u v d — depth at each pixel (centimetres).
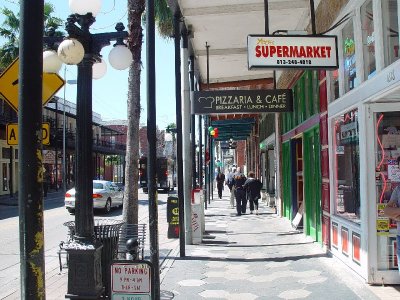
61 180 5028
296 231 1325
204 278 788
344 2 759
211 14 1019
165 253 1014
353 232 762
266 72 1636
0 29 2841
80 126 567
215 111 1089
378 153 691
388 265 686
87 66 571
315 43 714
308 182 1181
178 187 994
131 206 884
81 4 541
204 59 1426
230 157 6794
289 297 662
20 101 335
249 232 1342
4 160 3800
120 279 434
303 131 1176
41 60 340
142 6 906
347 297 647
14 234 1480
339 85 832
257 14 1032
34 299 329
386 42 632
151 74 654
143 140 6856
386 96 673
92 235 561
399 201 539
